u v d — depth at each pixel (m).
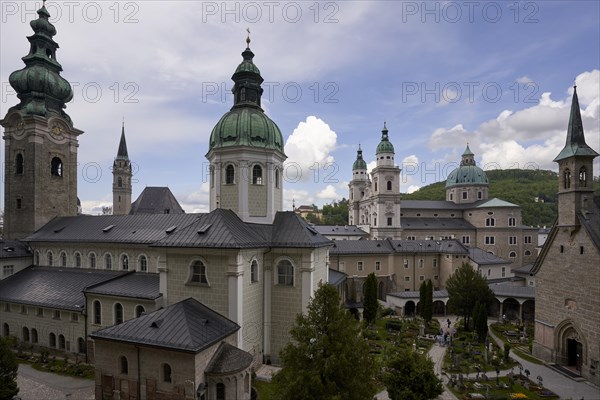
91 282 44.09
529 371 39.22
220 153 41.41
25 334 43.50
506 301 68.56
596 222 37.91
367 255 85.12
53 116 55.94
